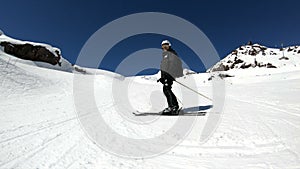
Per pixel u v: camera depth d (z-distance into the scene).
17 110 8.22
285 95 10.98
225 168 2.89
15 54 34.03
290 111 6.79
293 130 4.41
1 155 3.54
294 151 3.24
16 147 3.95
